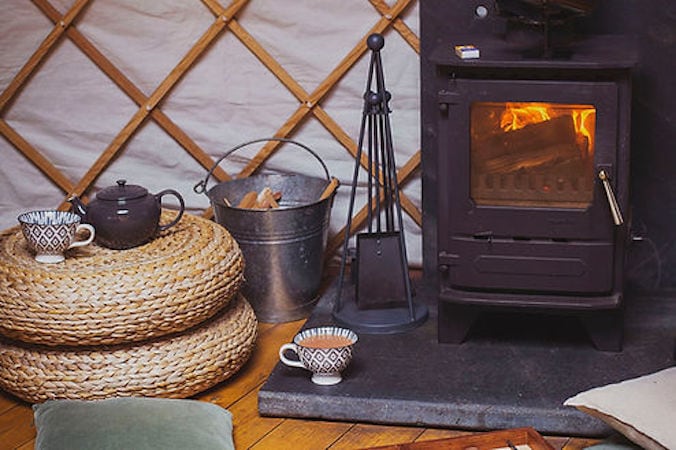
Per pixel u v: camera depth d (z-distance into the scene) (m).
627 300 2.92
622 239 2.56
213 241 2.67
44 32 3.23
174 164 3.32
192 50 3.16
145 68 3.22
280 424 2.48
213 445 2.29
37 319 2.43
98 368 2.48
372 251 2.86
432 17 2.90
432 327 2.80
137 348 2.51
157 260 2.53
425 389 2.49
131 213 2.59
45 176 3.42
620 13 2.78
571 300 2.59
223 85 3.20
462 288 2.66
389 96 2.81
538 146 2.55
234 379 2.69
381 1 3.00
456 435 2.42
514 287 2.62
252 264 2.95
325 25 3.08
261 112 3.21
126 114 3.29
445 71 2.54
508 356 2.63
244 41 3.12
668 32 2.77
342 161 3.21
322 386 2.52
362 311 2.87
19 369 2.51
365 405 2.46
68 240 2.53
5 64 3.27
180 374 2.51
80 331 2.43
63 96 3.30
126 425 2.32
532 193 2.58
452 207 2.60
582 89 2.47
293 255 2.94
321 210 2.96
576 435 2.39
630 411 2.20
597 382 2.50
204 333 2.58
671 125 2.83
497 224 2.58
